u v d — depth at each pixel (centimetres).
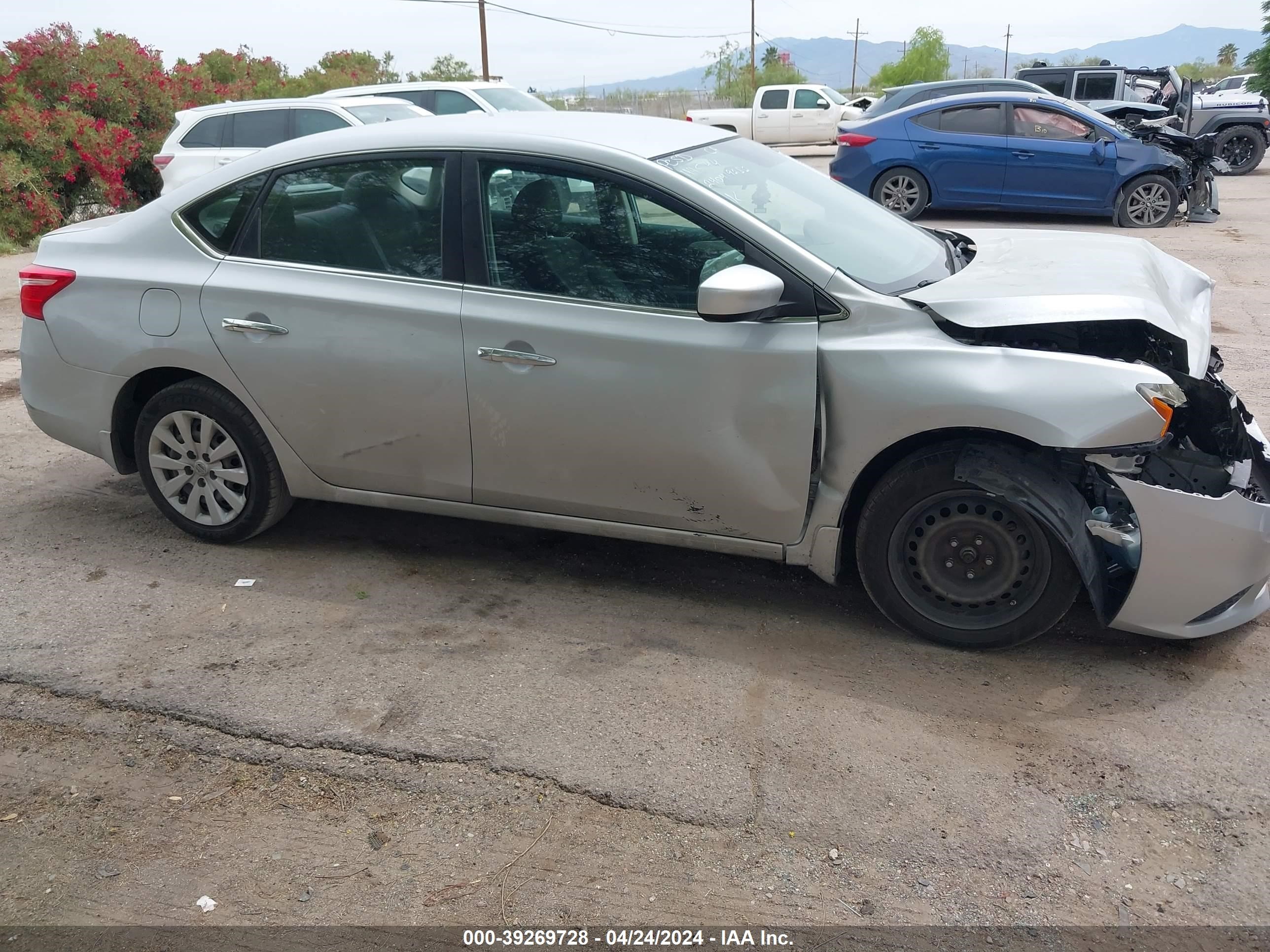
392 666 330
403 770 281
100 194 1673
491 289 347
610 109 4591
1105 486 316
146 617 361
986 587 328
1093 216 1346
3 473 496
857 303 317
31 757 288
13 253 1372
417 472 373
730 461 329
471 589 385
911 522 328
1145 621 315
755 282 302
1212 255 1038
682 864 248
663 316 329
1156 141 1284
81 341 400
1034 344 327
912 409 308
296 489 396
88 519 445
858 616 362
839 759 284
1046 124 1261
